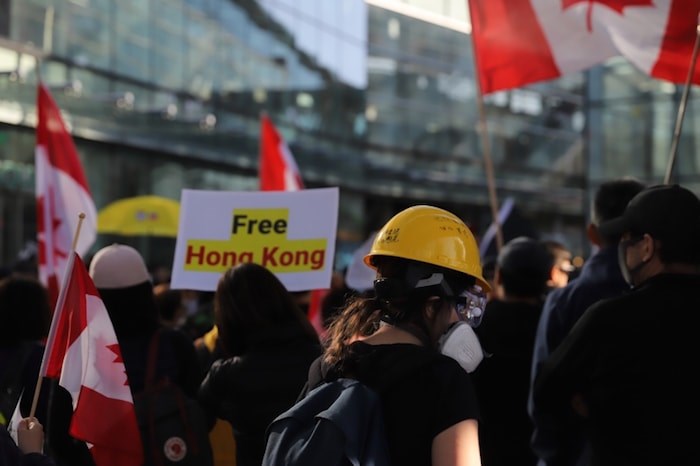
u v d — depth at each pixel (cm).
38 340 631
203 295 984
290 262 739
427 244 391
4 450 388
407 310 388
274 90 3238
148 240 2578
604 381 434
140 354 610
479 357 388
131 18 2541
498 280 749
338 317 408
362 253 1048
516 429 718
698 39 664
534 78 867
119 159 2512
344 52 3684
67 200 894
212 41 2903
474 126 4247
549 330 591
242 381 562
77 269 495
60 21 2280
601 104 3831
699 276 439
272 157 1055
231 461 663
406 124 3969
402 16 3975
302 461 358
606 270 584
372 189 3809
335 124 3612
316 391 377
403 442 364
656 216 441
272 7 3234
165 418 590
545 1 859
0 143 2152
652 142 3741
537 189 4444
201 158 2805
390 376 369
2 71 2109
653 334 427
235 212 749
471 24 885
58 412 571
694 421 421
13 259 2178
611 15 834
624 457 428
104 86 2428
